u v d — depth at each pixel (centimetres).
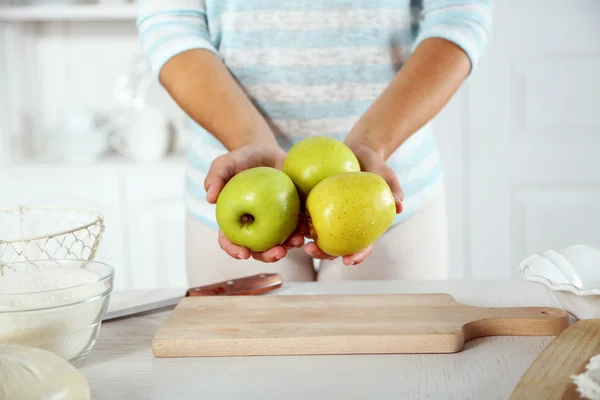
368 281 88
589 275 72
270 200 65
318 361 62
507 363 61
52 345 59
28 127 215
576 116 194
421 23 101
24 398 46
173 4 98
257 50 98
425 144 100
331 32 97
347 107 100
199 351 64
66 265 69
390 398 54
